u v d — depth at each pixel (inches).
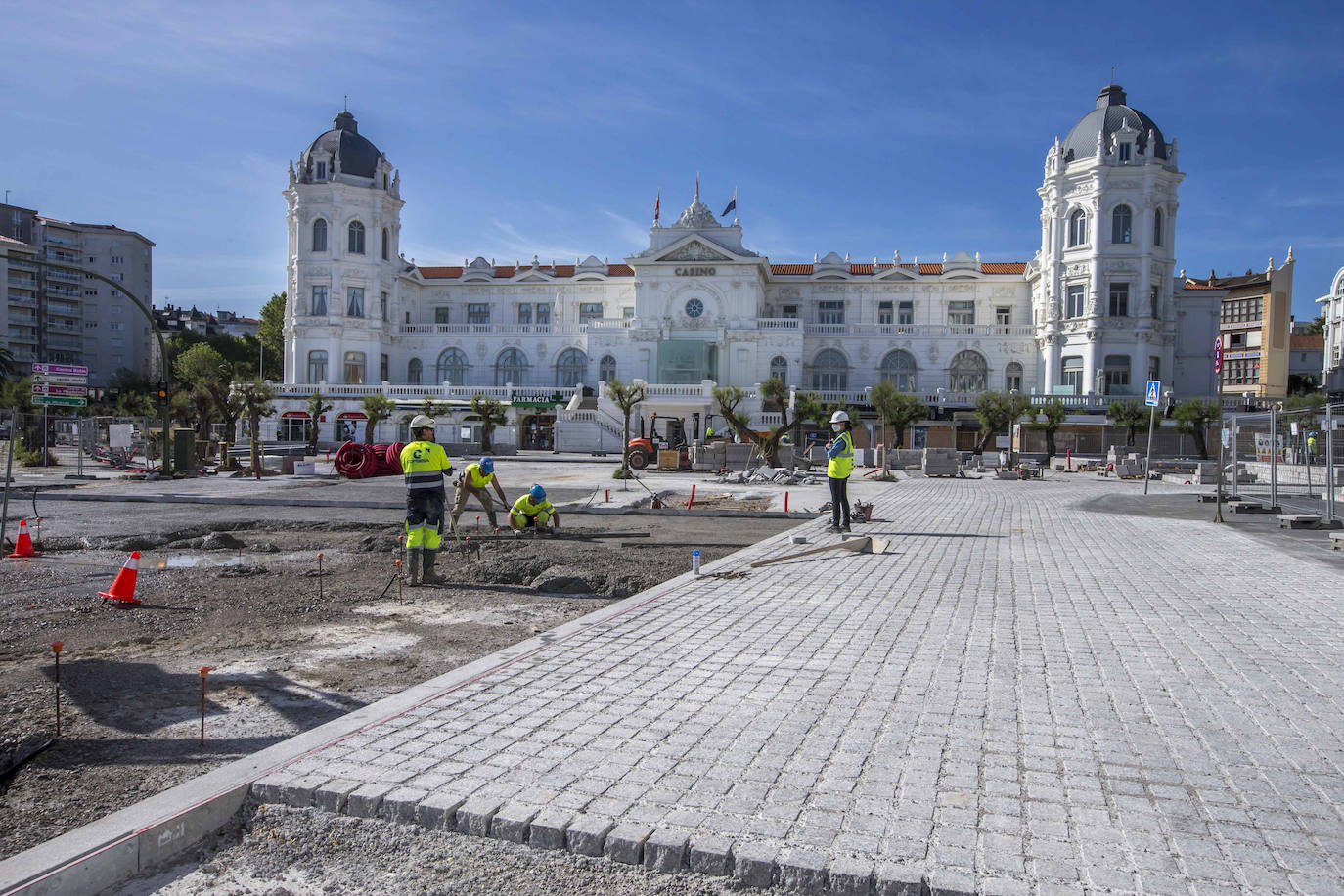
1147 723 200.2
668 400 2294.5
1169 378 2352.4
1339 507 765.9
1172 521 686.5
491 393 2470.5
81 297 4197.8
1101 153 2276.1
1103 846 139.8
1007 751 181.5
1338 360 3002.0
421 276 3036.4
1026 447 2244.1
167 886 138.3
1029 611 327.0
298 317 2618.1
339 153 2669.8
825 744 184.4
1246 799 158.6
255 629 317.1
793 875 131.5
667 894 131.3
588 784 162.9
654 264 2677.2
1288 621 311.1
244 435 2416.3
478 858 142.5
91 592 385.4
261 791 163.0
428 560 411.2
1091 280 2321.6
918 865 132.7
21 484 1036.5
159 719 217.3
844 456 596.4
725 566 433.7
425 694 218.2
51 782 177.8
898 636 285.7
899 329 2664.9
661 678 234.7
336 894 135.3
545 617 341.7
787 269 3004.4
